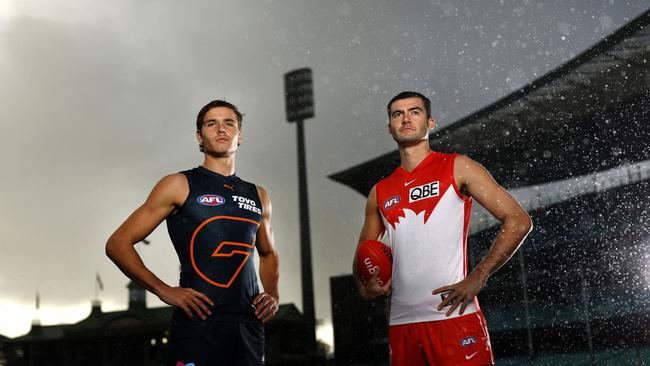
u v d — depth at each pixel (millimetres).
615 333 11445
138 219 2217
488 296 13367
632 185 14094
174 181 2256
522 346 12430
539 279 13117
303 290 18688
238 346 2133
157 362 22250
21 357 23141
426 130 2455
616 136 14719
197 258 2174
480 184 2285
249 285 2230
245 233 2254
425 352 2188
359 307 14969
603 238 13508
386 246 2447
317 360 17703
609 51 13336
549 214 14891
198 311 2076
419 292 2234
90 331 23031
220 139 2328
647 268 12703
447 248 2258
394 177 2492
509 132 16688
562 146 15727
